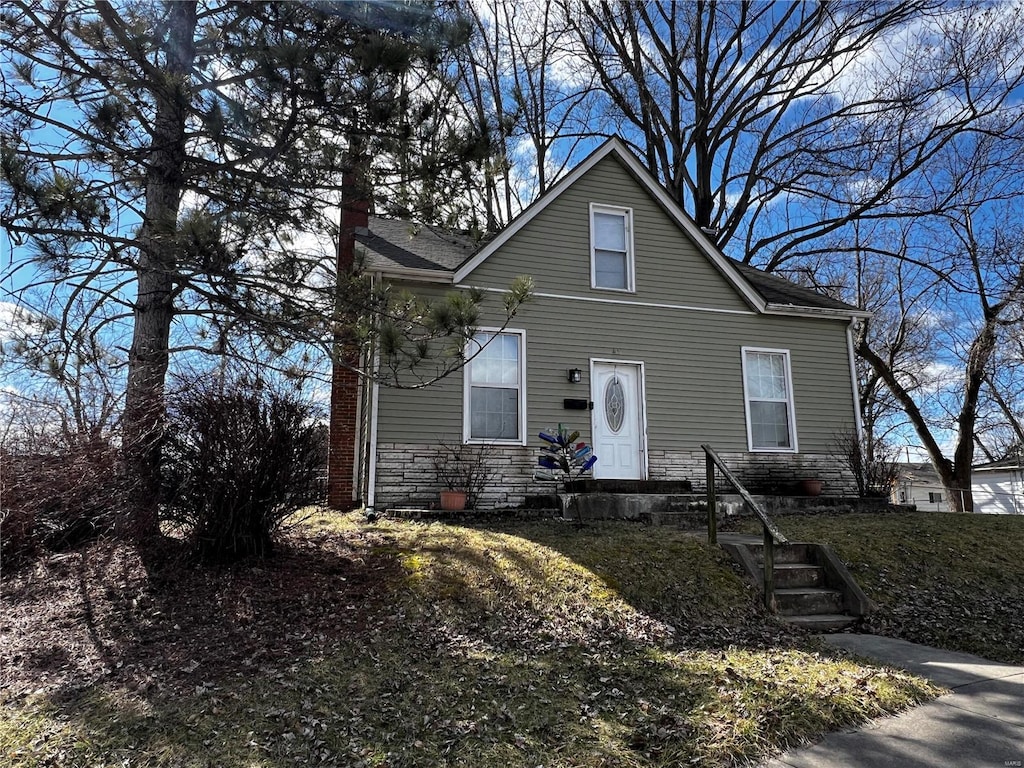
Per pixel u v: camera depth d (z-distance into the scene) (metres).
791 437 12.91
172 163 7.28
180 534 7.04
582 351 11.84
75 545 7.34
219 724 4.06
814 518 10.20
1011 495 32.81
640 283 12.43
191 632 5.48
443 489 10.59
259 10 6.59
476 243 9.17
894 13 19.27
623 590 6.45
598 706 4.29
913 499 38.00
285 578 6.53
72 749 3.81
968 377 20.39
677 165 23.52
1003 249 18.59
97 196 6.45
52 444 6.96
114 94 6.81
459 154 7.44
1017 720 4.19
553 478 10.43
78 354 7.26
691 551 7.51
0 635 5.52
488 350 11.33
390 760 3.66
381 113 6.76
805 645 5.70
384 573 6.68
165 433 6.43
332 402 11.51
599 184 12.55
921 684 4.79
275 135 7.02
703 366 12.56
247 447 6.62
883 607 6.94
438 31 6.84
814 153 21.61
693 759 3.63
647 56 23.03
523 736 3.90
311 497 7.22
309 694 4.43
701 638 5.68
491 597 6.12
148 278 7.62
